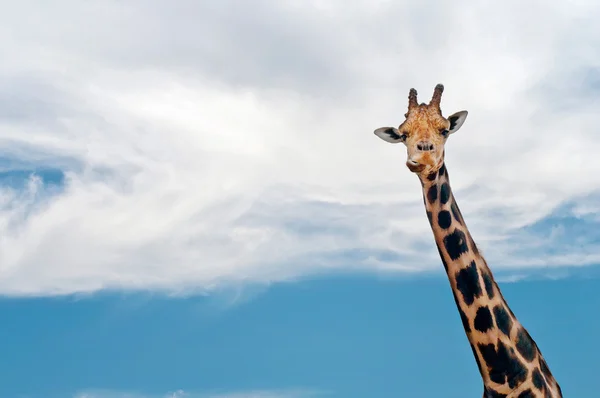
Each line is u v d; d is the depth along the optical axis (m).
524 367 14.31
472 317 14.47
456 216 14.66
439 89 14.41
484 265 14.66
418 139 14.09
